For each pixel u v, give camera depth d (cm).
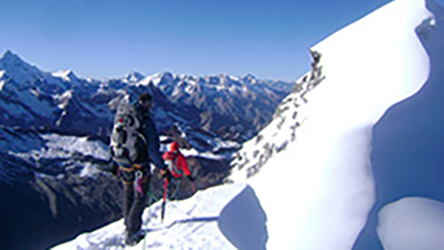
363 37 974
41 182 16988
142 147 455
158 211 568
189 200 581
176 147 496
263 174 711
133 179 474
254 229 525
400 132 575
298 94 1194
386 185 482
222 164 14425
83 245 518
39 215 15150
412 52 750
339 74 939
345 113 717
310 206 496
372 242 416
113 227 562
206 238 467
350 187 490
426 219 425
